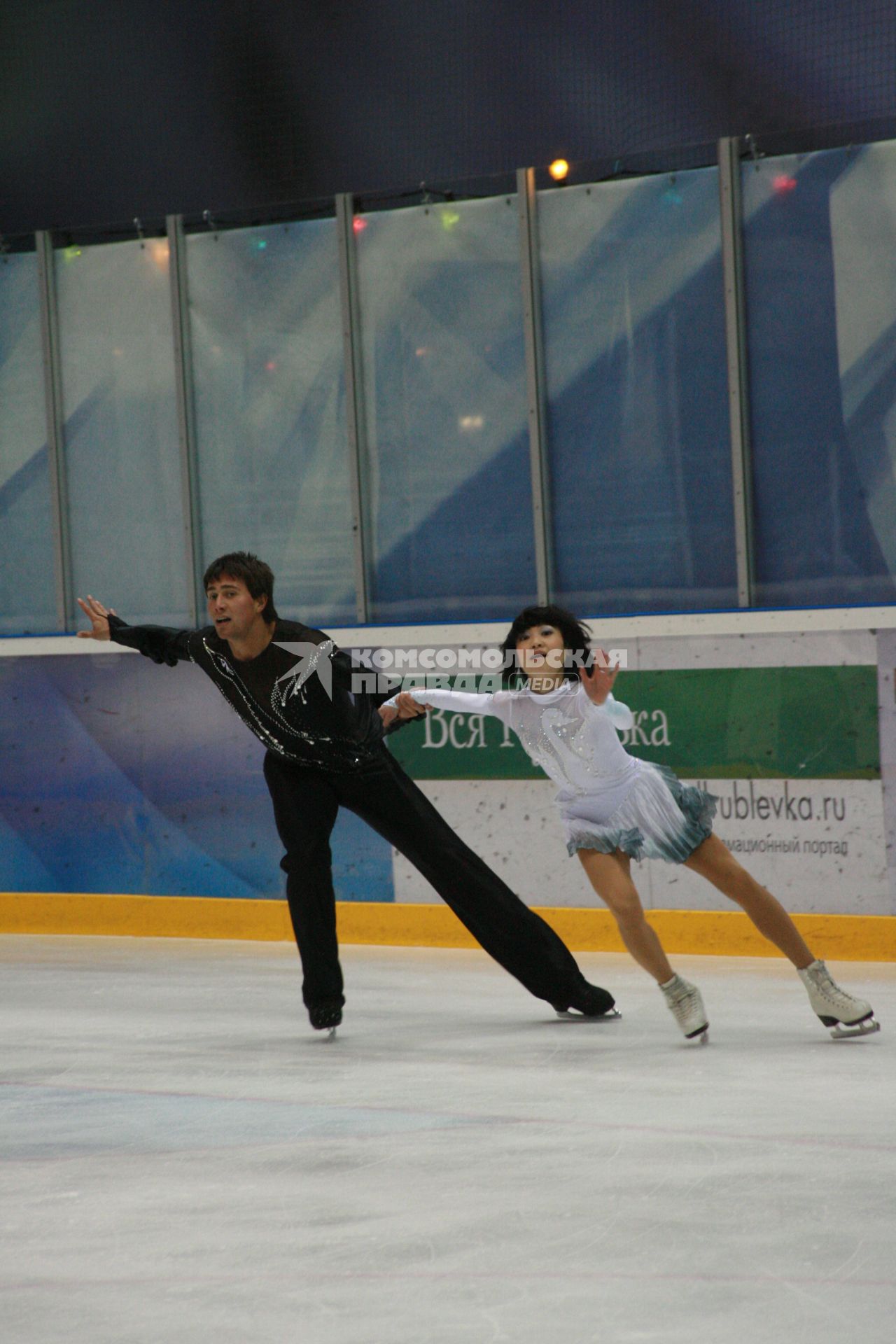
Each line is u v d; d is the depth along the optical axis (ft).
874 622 59.62
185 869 71.26
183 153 90.33
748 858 62.23
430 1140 32.78
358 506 70.59
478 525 69.36
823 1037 44.01
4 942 69.36
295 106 89.15
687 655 63.10
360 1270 24.80
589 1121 34.12
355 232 70.23
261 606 43.50
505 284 68.18
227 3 88.99
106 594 74.95
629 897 43.34
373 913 67.21
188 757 71.05
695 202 64.85
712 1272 24.36
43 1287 24.48
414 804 46.83
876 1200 27.81
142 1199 29.07
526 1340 21.85
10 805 74.13
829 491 63.62
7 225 91.25
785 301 63.82
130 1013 50.75
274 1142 33.06
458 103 87.25
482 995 53.62
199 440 73.20
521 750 65.36
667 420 65.92
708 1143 31.96
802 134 63.10
